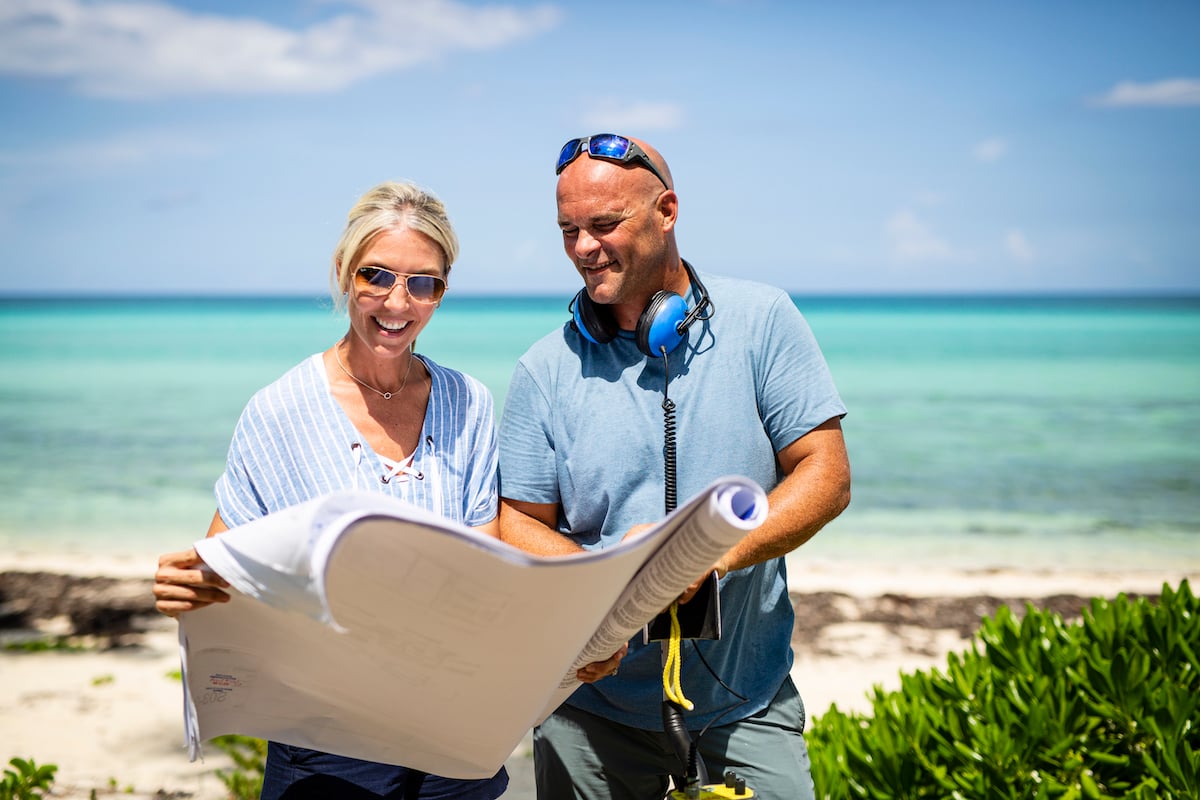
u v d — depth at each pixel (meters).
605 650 2.37
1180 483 16.89
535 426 2.98
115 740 5.88
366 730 2.40
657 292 2.79
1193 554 11.74
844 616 8.66
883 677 7.09
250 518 2.56
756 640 2.92
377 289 2.43
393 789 2.59
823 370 2.85
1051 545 12.37
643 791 3.04
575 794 3.03
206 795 5.02
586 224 2.69
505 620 2.04
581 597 2.00
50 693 6.76
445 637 2.09
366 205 2.47
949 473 18.03
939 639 8.04
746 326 2.86
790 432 2.81
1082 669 3.46
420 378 2.74
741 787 2.42
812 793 2.93
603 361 2.92
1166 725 3.17
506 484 2.99
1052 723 3.27
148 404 27.56
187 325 70.94
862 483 17.16
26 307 120.25
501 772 2.78
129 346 49.84
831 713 3.85
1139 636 3.68
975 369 39.47
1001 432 23.20
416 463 2.63
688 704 2.43
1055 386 33.47
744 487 1.93
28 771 4.16
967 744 3.31
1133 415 26.16
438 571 1.94
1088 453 20.22
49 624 8.48
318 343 51.53
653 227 2.72
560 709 3.06
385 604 2.01
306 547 1.89
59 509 14.55
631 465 2.86
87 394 29.86
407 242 2.44
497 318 83.75
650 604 2.17
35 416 25.27
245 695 2.34
